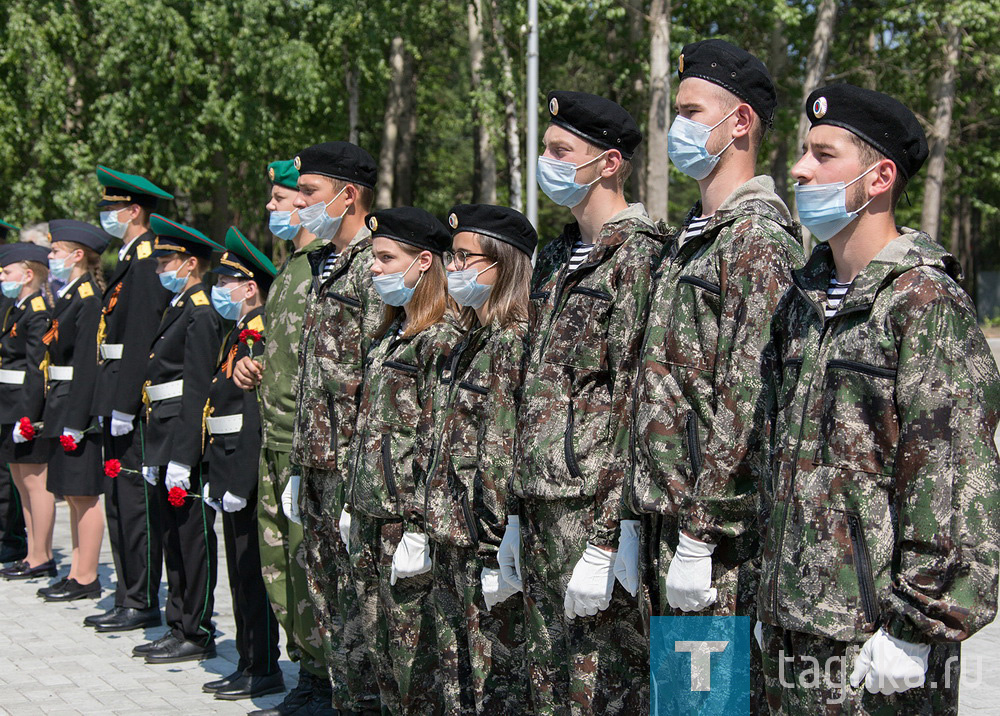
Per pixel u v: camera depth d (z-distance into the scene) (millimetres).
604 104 3857
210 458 5852
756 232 3141
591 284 3678
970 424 2531
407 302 4688
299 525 5363
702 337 3193
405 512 4465
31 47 21516
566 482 3625
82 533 7738
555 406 3697
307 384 5113
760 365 3037
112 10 20906
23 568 8422
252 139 22750
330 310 5082
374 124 30828
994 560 2504
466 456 4188
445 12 27109
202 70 22828
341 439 5008
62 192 21375
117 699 5652
